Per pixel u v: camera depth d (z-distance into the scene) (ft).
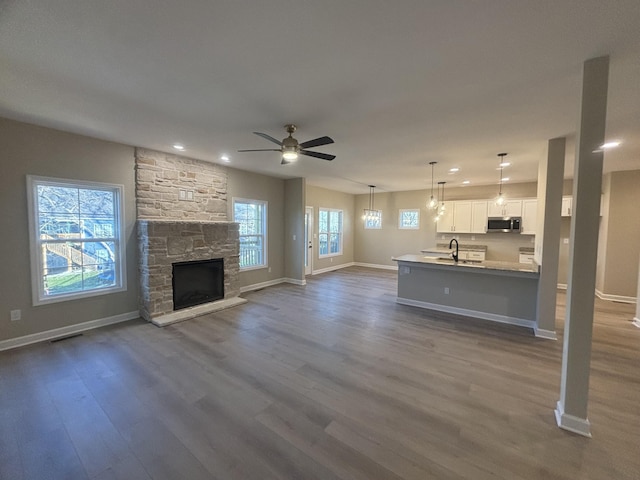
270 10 4.93
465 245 25.44
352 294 19.53
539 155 14.35
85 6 4.83
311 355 10.46
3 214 10.54
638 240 17.79
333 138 12.02
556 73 6.93
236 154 15.20
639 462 5.85
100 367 9.50
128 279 13.99
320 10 4.92
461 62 6.52
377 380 8.82
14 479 5.39
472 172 19.39
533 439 6.44
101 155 12.78
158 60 6.55
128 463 5.74
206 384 8.56
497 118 9.76
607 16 4.96
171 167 15.33
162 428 6.72
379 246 31.50
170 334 12.32
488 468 5.65
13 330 10.87
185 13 5.02
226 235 17.42
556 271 12.12
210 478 5.41
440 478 5.41
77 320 12.46
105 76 7.25
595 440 6.44
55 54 6.30
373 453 6.00
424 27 5.35
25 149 10.85
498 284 14.26
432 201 20.24
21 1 4.66
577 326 6.70
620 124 10.09
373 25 5.31
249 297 18.62
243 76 7.22
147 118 10.09
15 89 7.97
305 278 25.22
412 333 12.60
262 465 5.70
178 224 14.84
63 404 7.57
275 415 7.20
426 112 9.34
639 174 17.69
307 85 7.66
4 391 8.13
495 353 10.71
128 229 13.88
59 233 11.99
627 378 9.10
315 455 5.95
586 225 6.58
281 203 23.13
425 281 16.48
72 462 5.76
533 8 4.82
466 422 6.97
